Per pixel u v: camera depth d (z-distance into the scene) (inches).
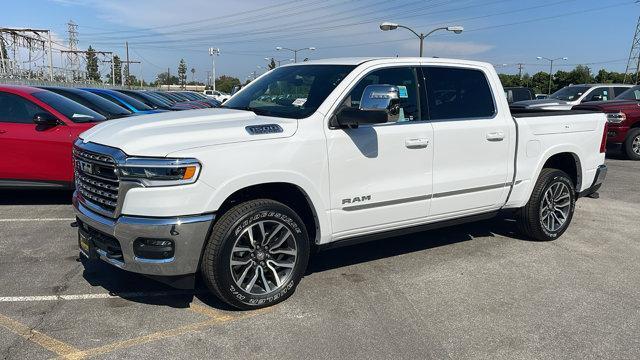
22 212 270.7
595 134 248.8
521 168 217.8
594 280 190.2
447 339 145.2
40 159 270.5
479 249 223.9
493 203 212.7
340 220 171.3
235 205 154.4
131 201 141.7
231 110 178.7
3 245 216.2
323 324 151.9
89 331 145.1
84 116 283.4
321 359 133.4
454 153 194.5
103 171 149.7
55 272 187.3
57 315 154.1
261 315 156.9
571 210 242.7
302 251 165.2
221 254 148.4
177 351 135.7
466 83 203.9
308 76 185.8
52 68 1825.8
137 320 152.3
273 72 210.1
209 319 153.9
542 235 232.2
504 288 181.3
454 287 181.3
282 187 164.4
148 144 142.6
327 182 165.5
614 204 315.9
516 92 777.6
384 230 184.4
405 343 142.3
